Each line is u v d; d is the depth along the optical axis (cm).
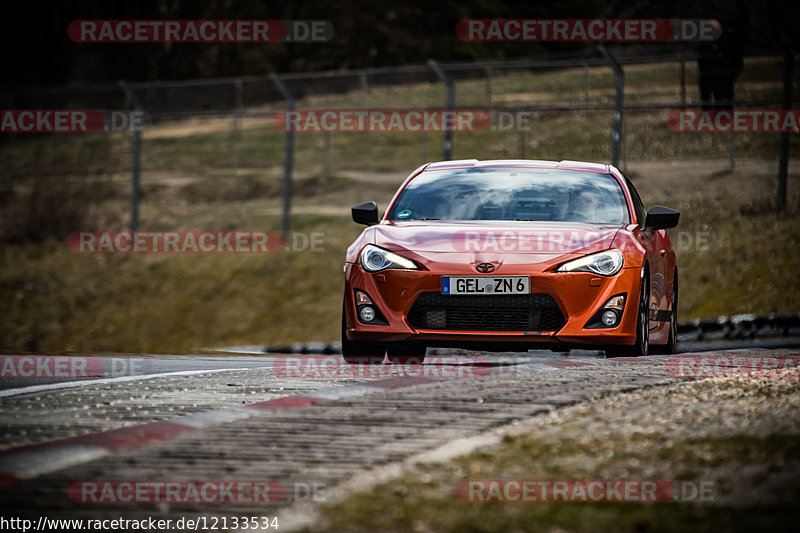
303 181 8794
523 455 1284
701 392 1783
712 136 7512
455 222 2669
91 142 10988
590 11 14350
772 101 5609
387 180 8656
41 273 6938
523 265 2417
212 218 7725
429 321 2441
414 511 1029
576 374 2098
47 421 1590
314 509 1058
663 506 1042
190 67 14862
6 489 1152
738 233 5416
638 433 1400
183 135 11269
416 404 1689
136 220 7006
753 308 4562
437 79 11756
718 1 8312
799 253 4966
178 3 15000
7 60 14850
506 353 3322
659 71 8650
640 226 2753
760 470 1178
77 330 6216
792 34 8775
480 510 1032
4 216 7881
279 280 6288
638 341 2509
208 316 6103
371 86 12038
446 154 5556
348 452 1325
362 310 2484
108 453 1344
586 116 8769
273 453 1326
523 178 2856
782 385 1836
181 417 1606
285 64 14900
